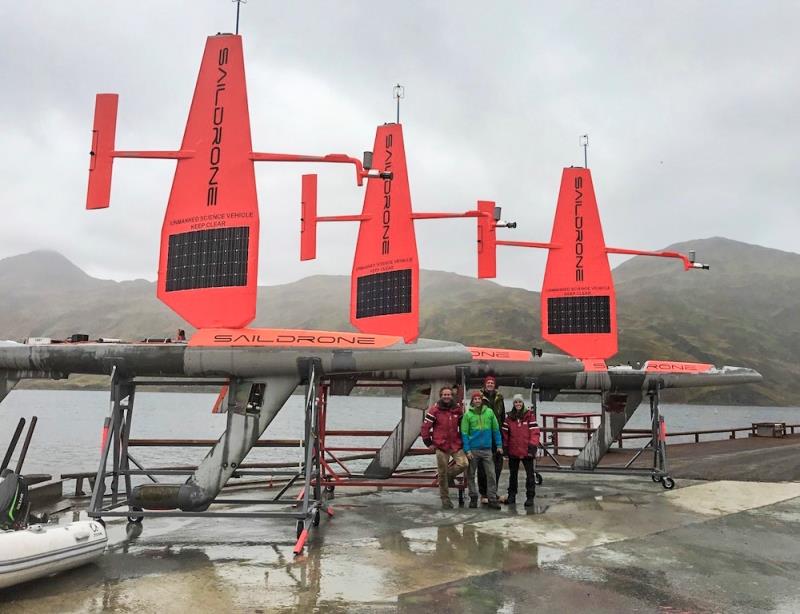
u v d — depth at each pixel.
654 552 6.43
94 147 7.66
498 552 6.38
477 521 8.05
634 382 11.59
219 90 7.88
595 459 11.59
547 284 12.67
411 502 9.61
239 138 7.77
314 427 8.38
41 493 8.82
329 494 9.98
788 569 5.86
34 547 5.06
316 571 5.66
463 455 8.98
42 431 41.91
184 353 7.33
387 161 10.49
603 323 12.12
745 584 5.37
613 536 7.17
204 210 7.73
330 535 7.21
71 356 7.52
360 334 7.92
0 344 7.81
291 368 7.44
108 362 7.45
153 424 49.72
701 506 9.16
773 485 11.12
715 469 13.30
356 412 84.94
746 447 18.55
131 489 7.79
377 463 10.34
